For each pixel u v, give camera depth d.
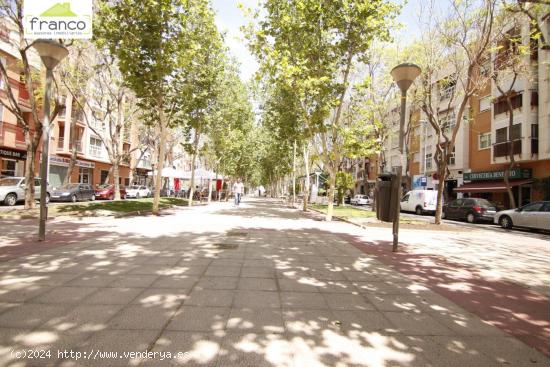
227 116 27.14
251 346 3.11
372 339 3.37
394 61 20.47
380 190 8.55
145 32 13.60
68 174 23.17
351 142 15.87
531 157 23.75
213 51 18.11
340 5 14.92
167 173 32.75
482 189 27.06
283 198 54.47
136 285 4.75
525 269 7.02
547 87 22.98
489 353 3.17
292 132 20.19
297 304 4.26
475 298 4.86
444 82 17.45
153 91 15.07
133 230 10.34
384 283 5.43
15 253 6.59
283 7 15.64
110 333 3.23
